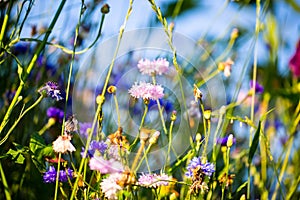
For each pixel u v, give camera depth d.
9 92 1.55
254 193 1.48
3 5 1.41
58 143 1.17
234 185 1.48
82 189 1.21
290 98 1.49
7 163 1.41
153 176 1.20
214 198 1.41
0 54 1.27
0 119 1.50
